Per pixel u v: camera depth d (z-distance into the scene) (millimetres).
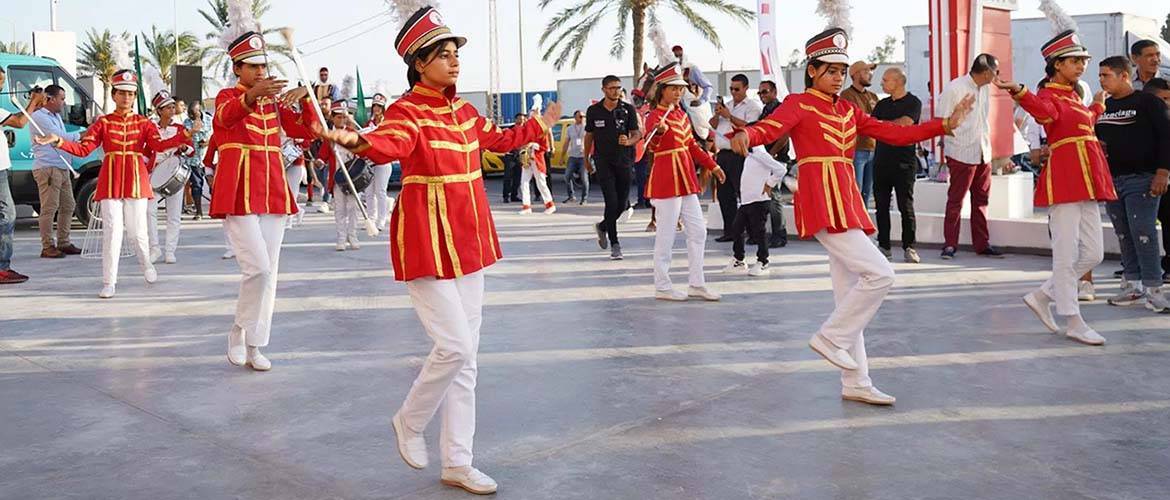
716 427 4820
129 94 8969
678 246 11578
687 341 6648
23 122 9266
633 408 5148
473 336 4168
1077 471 4164
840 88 5215
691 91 10773
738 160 11422
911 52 22797
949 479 4094
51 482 4246
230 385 5766
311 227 14938
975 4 11688
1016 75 21344
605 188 10414
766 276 9242
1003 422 4820
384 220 14172
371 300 8453
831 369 5855
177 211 11234
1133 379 5523
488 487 4035
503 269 10031
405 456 4199
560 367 6008
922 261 10039
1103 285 8414
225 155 6012
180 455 4570
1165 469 4176
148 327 7504
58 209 12086
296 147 10836
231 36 6055
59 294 9062
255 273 5980
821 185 5109
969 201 11117
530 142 4438
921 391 5359
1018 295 8031
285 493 4086
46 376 6059
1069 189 6301
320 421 5051
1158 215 8391
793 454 4426
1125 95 7219
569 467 4316
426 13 4012
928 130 5180
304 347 6688
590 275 9562
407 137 3881
